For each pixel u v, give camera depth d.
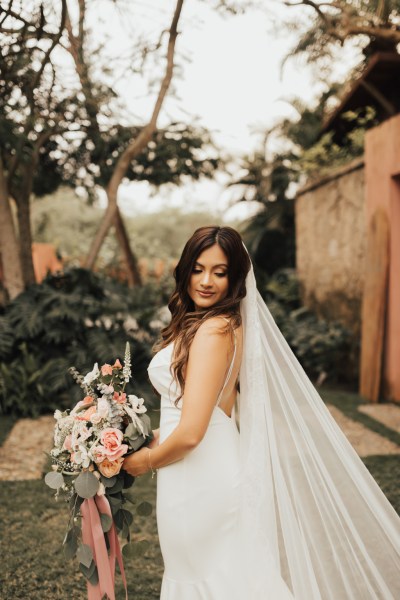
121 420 1.73
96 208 27.78
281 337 1.90
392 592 1.81
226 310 1.75
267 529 1.68
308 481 1.81
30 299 6.84
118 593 2.63
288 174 13.39
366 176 7.07
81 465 1.73
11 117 6.23
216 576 1.68
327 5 5.46
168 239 35.28
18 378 6.16
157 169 8.73
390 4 5.36
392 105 8.74
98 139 7.72
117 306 7.18
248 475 1.71
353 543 1.80
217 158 8.64
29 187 7.70
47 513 3.54
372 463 4.37
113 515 1.79
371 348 6.76
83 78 5.93
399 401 6.54
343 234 8.27
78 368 6.37
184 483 1.71
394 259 6.55
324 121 10.91
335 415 5.99
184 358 1.69
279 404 1.84
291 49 6.70
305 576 1.71
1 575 2.78
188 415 1.58
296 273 11.05
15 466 4.47
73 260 15.81
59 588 2.67
